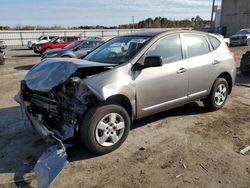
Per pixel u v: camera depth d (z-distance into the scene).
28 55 24.64
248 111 5.71
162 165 3.63
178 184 3.22
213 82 5.41
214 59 5.34
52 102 3.90
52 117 3.99
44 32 42.22
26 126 5.12
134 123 5.07
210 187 3.15
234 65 5.85
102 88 3.66
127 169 3.56
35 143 4.38
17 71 13.22
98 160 3.79
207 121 5.15
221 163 3.65
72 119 3.69
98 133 3.82
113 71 3.92
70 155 3.93
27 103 4.27
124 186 3.21
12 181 3.37
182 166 3.59
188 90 4.93
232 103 6.30
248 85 8.16
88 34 44.88
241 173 3.41
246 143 4.22
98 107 3.76
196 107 5.95
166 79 4.47
